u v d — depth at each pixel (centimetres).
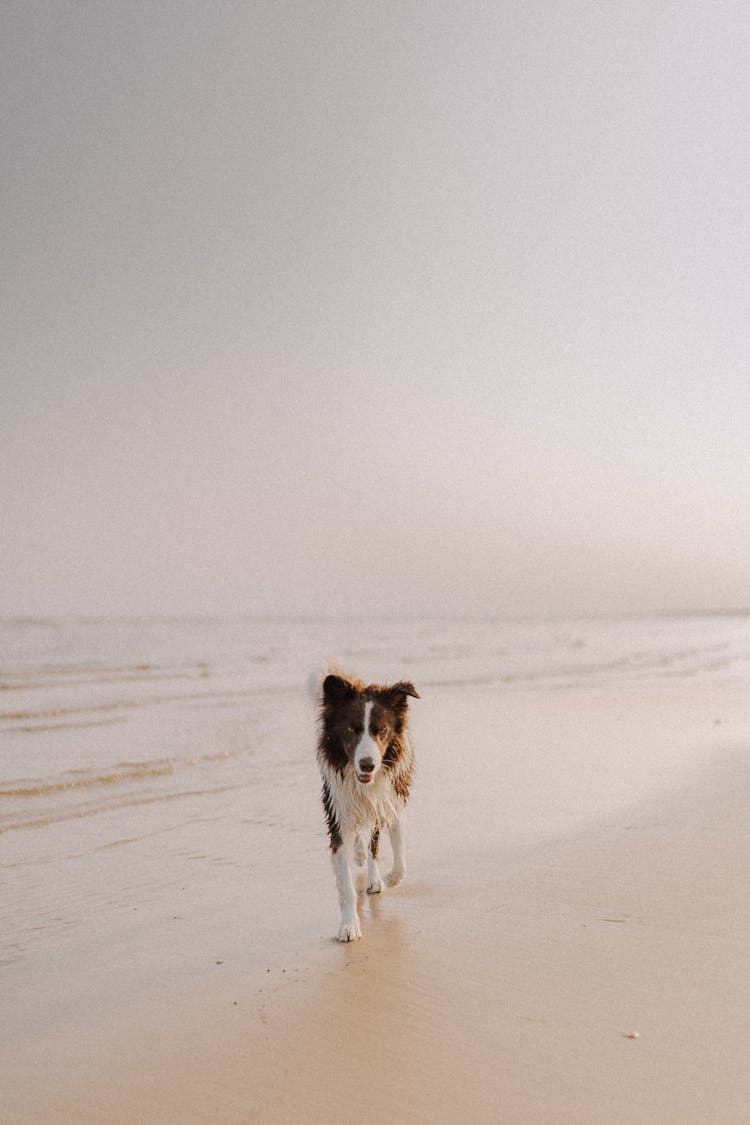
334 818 639
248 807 1055
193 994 511
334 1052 430
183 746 1455
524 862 763
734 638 5972
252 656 3478
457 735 1617
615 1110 367
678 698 2236
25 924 653
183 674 2633
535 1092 384
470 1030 445
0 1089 408
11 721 1656
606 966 516
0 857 838
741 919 592
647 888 668
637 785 1123
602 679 2778
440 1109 376
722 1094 375
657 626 8762
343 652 3869
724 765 1239
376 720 631
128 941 613
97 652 3612
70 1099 397
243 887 741
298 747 1484
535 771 1251
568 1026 443
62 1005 505
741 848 780
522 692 2378
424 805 1030
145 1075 417
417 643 4722
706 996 470
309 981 518
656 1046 418
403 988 500
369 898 680
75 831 939
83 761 1309
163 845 886
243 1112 381
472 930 589
